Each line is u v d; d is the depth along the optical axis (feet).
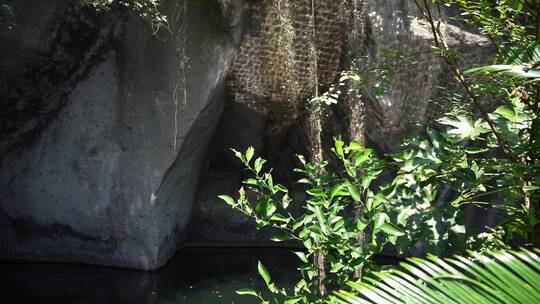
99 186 24.32
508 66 6.94
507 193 10.06
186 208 26.76
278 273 24.72
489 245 10.03
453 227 9.72
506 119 10.11
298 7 24.48
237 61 25.55
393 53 15.14
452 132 10.03
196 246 28.27
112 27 23.06
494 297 5.44
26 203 24.85
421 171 9.89
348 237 9.62
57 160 24.48
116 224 24.54
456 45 22.93
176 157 23.84
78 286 22.94
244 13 23.70
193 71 23.16
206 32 22.89
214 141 28.43
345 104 25.59
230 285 23.11
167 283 23.41
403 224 9.56
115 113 23.84
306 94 26.35
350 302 5.90
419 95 23.68
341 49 25.34
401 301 5.93
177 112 23.43
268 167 29.43
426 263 5.87
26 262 25.21
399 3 23.50
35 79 23.20
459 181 10.75
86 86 23.82
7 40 21.81
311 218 9.87
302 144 28.09
